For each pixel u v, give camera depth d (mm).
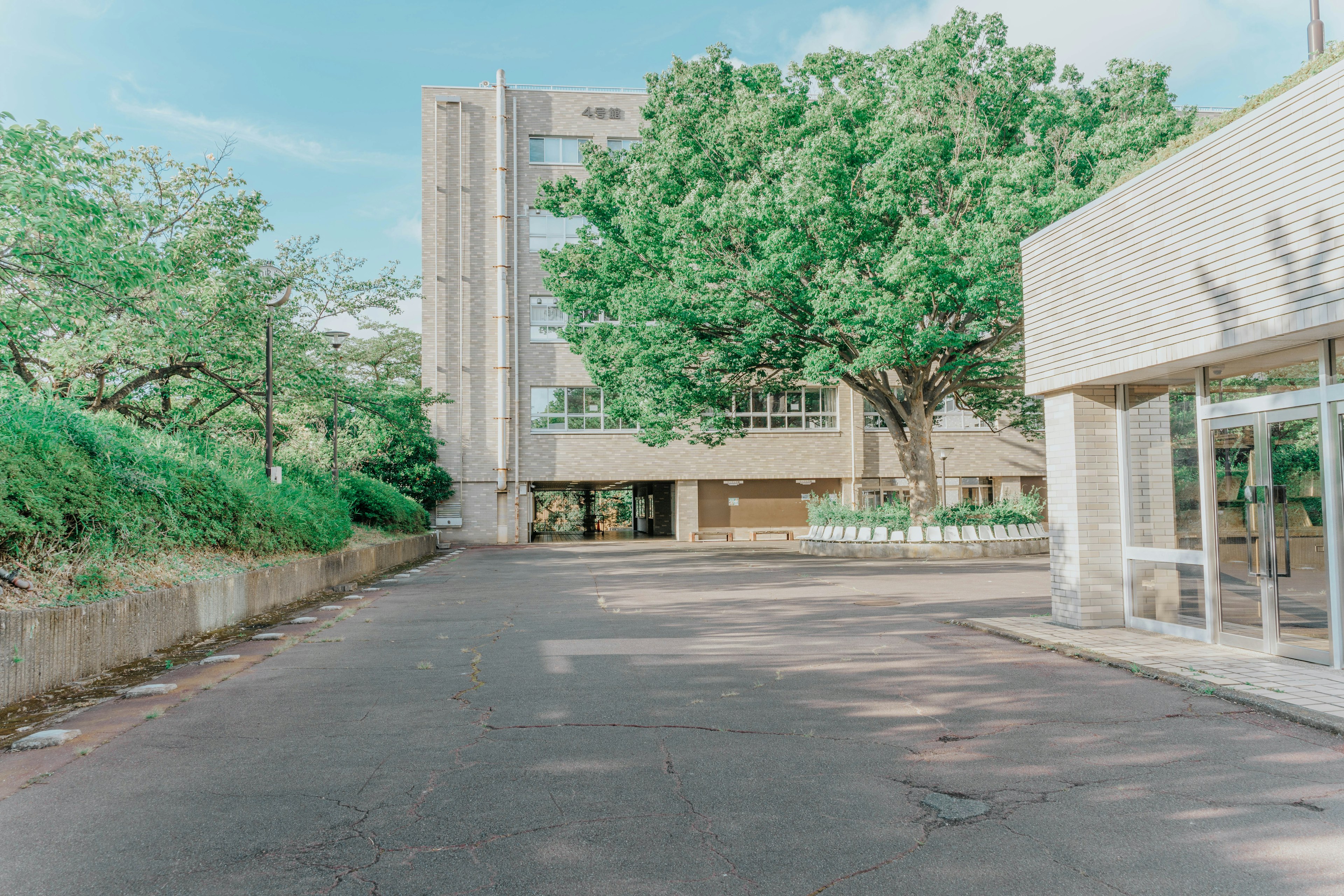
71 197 9531
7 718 6445
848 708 6355
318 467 25359
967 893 3387
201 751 5430
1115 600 9984
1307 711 5871
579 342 27641
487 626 11125
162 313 11617
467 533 37719
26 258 10062
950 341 19797
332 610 13234
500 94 38562
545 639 9992
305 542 16828
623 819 4199
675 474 38906
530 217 38906
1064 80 22297
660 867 3648
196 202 16641
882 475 40031
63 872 3643
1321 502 7406
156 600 9344
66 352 14117
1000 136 21719
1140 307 8758
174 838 4004
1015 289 18000
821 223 19078
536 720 6125
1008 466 40594
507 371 38125
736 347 22906
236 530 13352
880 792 4539
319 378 19453
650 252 22594
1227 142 7582
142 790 4691
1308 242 6723
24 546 8203
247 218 16641
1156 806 4316
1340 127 6414
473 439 38000
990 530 24188
